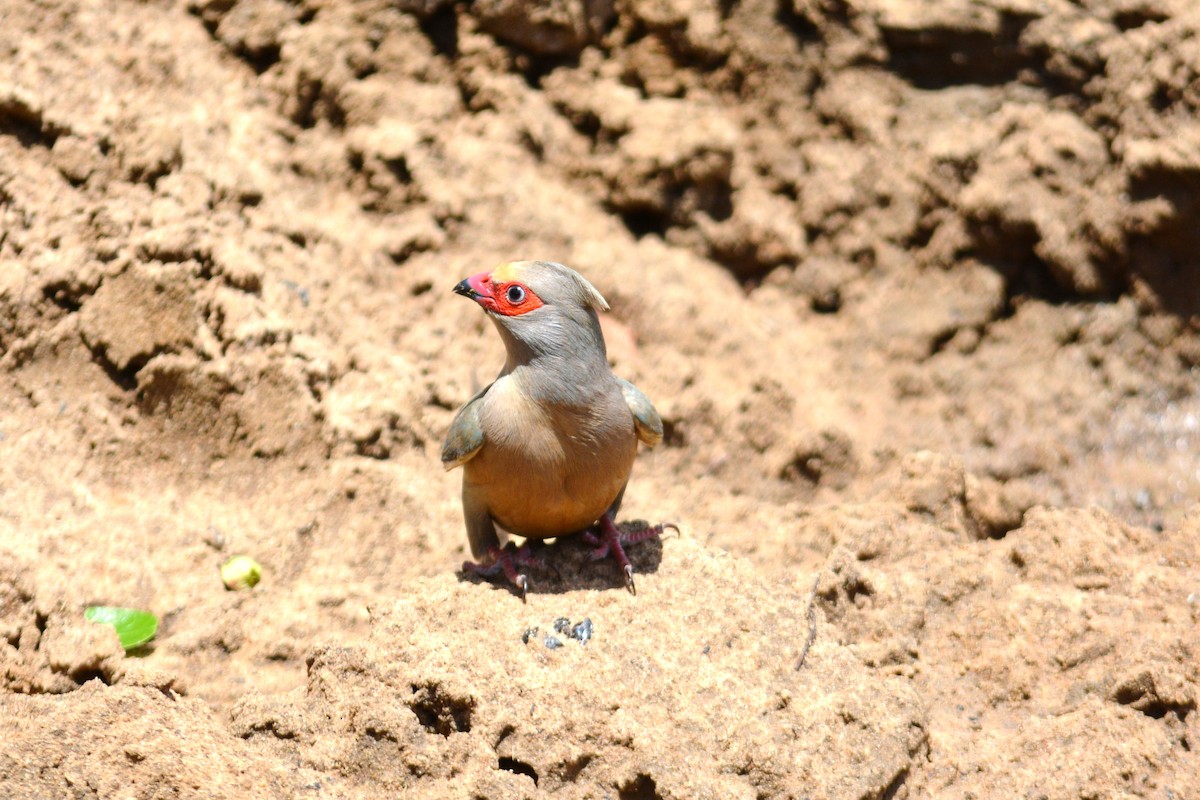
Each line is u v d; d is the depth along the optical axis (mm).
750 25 16562
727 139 16156
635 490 13688
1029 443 14695
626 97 16469
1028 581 10922
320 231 14805
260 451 12359
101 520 11469
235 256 12766
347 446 12523
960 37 15969
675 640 9547
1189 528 11273
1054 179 15492
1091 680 9836
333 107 15812
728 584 10102
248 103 15492
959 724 9781
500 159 15906
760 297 16281
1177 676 9477
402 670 9117
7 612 9891
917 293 16000
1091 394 15078
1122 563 10875
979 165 15797
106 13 14891
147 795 8031
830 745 8844
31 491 11445
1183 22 14977
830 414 14945
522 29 16266
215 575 11336
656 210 16328
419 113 15859
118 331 12312
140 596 10930
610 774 8758
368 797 8672
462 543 12156
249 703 9172
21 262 12469
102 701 8672
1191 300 15141
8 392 12148
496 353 14672
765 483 14062
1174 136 14859
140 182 13234
